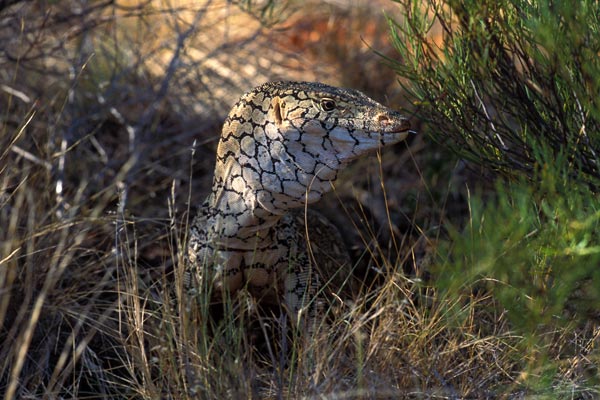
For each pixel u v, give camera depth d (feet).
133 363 26.86
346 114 24.67
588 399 25.30
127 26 48.62
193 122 44.21
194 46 46.32
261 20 43.78
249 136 26.53
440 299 26.63
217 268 26.86
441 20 26.81
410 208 40.45
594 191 24.61
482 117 27.32
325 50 51.55
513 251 20.58
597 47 23.32
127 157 40.63
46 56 41.19
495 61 26.09
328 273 32.63
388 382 24.71
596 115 22.75
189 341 25.93
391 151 44.29
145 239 35.83
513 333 26.53
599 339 25.58
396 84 48.37
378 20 54.49
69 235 31.24
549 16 22.61
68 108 40.40
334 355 25.38
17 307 28.96
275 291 30.07
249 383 24.41
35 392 26.94
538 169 25.63
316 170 25.57
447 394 24.89
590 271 20.85
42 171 34.73
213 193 28.53
